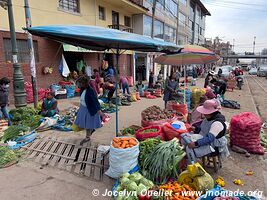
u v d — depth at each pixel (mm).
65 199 3586
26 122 6738
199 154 3961
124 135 5656
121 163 3926
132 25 21828
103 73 15578
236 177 4266
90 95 5207
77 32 4039
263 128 7574
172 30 31859
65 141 5652
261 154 5234
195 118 5836
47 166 4633
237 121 5340
